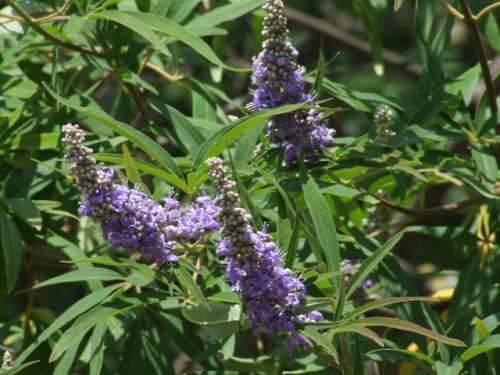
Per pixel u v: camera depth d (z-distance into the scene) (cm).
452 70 1198
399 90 1189
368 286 620
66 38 634
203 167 462
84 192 402
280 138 493
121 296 451
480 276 582
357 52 1056
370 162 519
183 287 468
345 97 585
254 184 523
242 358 589
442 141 614
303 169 478
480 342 487
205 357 557
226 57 1088
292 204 493
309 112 487
